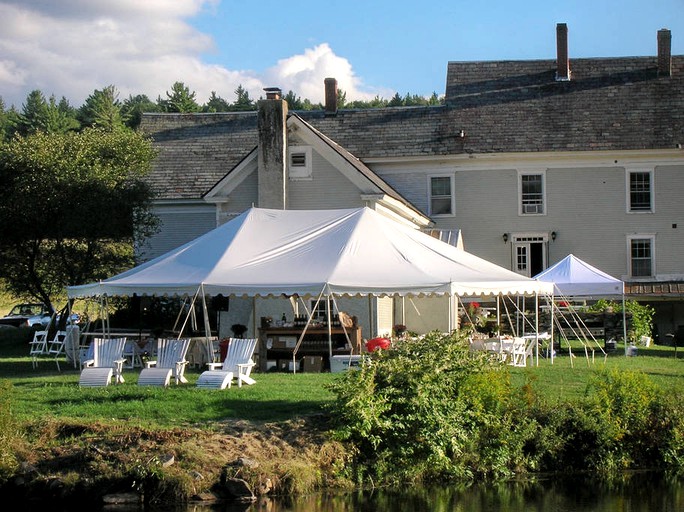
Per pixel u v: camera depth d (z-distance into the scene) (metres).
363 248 24.14
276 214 26.31
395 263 23.66
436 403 17.31
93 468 15.60
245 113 46.72
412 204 42.97
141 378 20.53
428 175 43.28
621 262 42.53
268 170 34.75
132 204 35.56
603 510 15.47
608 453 18.06
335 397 18.86
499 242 42.91
